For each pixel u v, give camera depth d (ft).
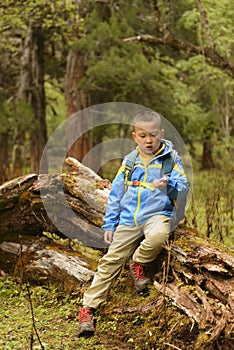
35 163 67.92
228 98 57.16
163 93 63.16
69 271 22.39
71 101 65.51
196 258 18.69
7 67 72.64
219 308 17.70
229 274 18.29
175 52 64.85
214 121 62.90
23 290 23.03
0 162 53.98
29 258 23.77
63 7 58.54
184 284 18.75
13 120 65.10
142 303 19.33
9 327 19.70
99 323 19.60
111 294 20.25
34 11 56.03
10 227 24.47
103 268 19.21
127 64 60.08
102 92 65.46
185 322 17.88
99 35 59.93
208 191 40.22
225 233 31.30
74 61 65.57
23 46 69.87
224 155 63.16
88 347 18.45
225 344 17.08
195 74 60.18
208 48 43.57
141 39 43.62
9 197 24.07
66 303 21.57
